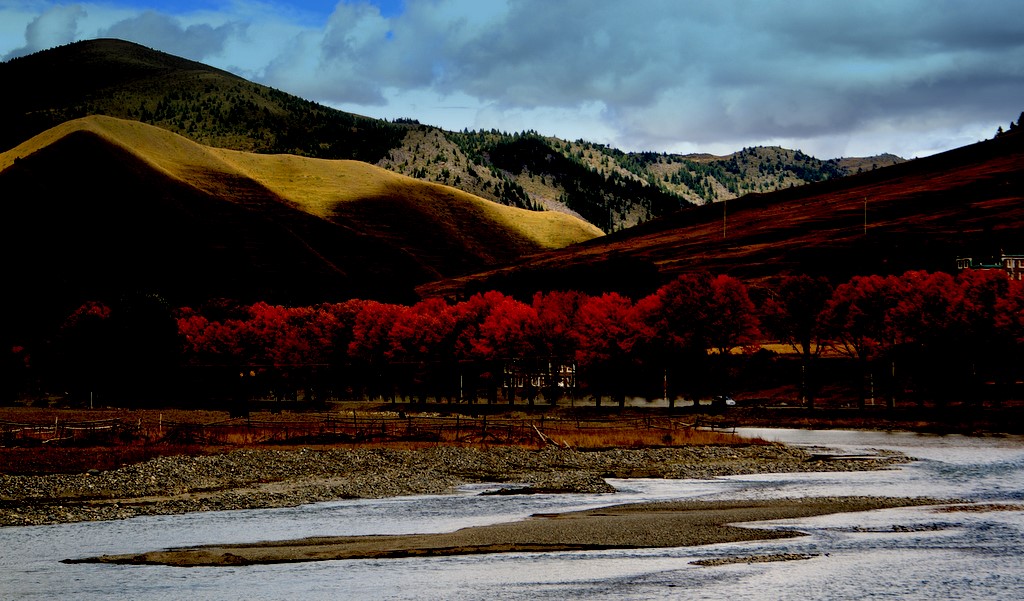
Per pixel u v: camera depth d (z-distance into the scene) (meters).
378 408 145.12
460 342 153.38
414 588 32.62
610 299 149.88
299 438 85.38
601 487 58.69
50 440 79.19
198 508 49.22
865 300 135.38
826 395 148.50
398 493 55.84
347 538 41.09
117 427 87.12
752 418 124.44
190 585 32.88
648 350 137.38
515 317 147.00
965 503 51.00
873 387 146.12
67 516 46.12
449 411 138.25
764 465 72.06
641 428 103.75
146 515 47.09
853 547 39.16
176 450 73.75
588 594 31.86
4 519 45.00
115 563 36.00
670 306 138.12
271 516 47.09
